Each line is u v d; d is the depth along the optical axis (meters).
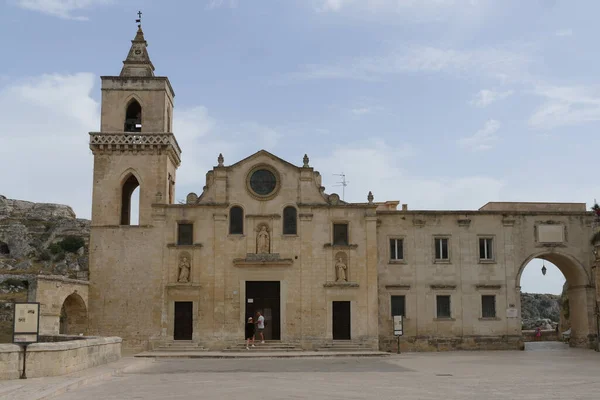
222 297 62.44
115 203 64.50
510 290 65.81
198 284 62.44
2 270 133.75
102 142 65.00
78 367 38.12
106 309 62.31
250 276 63.03
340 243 64.06
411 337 64.38
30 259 151.25
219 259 63.00
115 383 33.94
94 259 63.06
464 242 66.12
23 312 33.22
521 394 29.08
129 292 62.53
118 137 65.12
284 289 62.84
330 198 64.62
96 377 35.00
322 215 64.12
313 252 63.53
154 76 66.94
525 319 113.31
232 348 61.38
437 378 36.50
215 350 61.34
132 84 66.69
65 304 62.03
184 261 62.91
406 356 56.47
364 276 63.44
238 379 36.09
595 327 65.62
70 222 165.38
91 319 62.16
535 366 44.78
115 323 62.09
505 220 66.62
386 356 56.41
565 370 41.56
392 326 64.56
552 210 68.44
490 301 65.88
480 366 45.06
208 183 64.50
